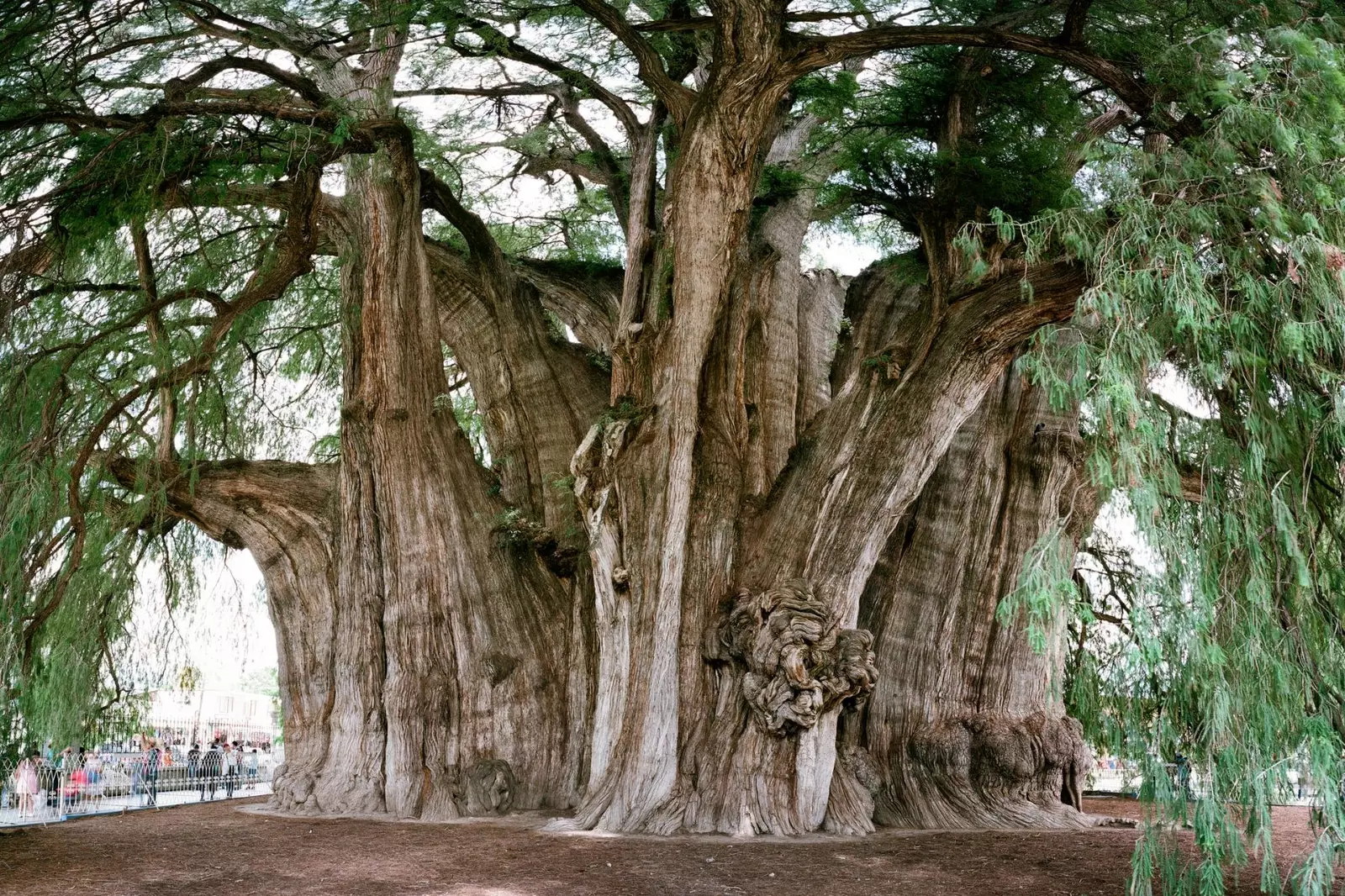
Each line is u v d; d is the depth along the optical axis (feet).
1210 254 30.73
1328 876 24.93
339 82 54.60
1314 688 27.32
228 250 52.19
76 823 47.29
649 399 48.49
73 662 46.37
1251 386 28.84
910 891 31.58
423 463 52.24
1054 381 29.48
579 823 42.78
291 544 53.78
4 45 39.60
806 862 35.81
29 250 40.27
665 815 41.81
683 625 44.73
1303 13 35.63
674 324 47.91
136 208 41.32
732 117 46.91
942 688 49.73
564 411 57.72
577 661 50.98
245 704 97.19
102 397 45.68
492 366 59.41
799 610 42.80
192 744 71.41
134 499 50.78
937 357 44.37
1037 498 51.49
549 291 65.51
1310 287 27.89
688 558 45.68
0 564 37.65
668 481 45.91
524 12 49.78
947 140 51.11
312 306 67.62
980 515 51.42
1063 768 48.91
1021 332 43.27
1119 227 31.22
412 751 49.16
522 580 52.47
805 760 42.32
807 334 60.85
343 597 52.16
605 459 46.75
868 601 51.19
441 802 47.75
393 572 51.21
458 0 48.42
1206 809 25.81
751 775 42.09
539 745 49.98
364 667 51.11
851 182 48.52
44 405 40.96
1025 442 52.42
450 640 50.85
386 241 53.11
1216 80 31.96
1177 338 29.45
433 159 65.57
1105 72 43.70
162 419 52.06
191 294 46.34
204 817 48.60
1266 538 28.53
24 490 38.42
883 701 49.29
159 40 46.70
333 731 51.13
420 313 54.24
